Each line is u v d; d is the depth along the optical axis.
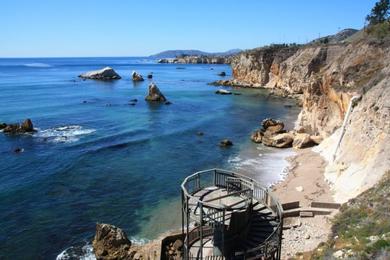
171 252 22.39
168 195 32.78
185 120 66.44
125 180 36.38
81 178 36.81
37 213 29.16
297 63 105.31
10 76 161.00
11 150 45.81
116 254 22.80
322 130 47.72
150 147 48.16
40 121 63.69
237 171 38.38
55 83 130.12
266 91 112.12
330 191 29.95
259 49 130.88
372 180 25.69
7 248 24.31
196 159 43.06
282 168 39.09
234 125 62.53
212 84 133.50
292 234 23.48
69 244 24.89
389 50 41.38
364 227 16.67
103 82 139.25
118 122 64.06
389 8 75.94
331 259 14.53
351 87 41.38
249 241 17.42
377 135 28.91
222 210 16.45
